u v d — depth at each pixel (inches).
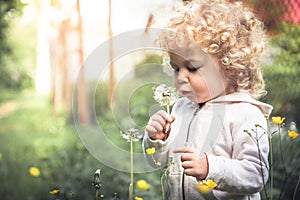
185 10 97.7
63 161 219.6
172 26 96.1
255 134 93.9
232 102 96.0
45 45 591.8
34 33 602.9
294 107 210.4
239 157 93.0
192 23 95.0
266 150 94.1
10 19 488.7
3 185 192.2
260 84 104.5
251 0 209.2
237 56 96.2
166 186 96.1
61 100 451.8
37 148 288.0
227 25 95.8
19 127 406.0
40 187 185.9
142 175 171.3
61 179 188.5
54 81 465.1
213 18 95.4
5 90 610.5
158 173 171.3
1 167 220.7
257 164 92.0
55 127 378.9
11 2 446.3
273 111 206.7
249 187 91.0
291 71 218.7
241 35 99.3
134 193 149.8
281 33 235.6
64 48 394.9
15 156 253.9
